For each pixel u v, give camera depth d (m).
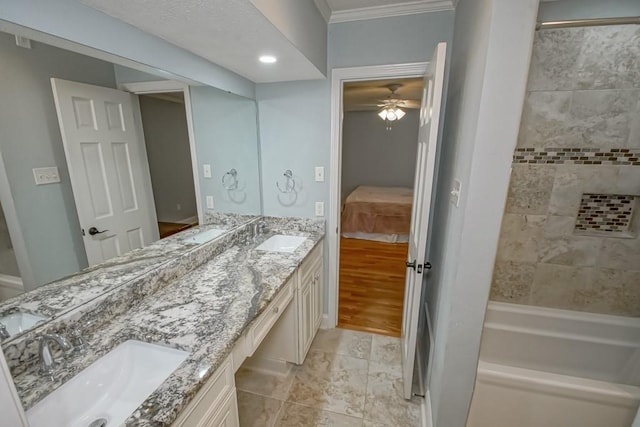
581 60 1.60
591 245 1.79
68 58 0.99
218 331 1.05
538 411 1.43
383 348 2.21
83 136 1.07
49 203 0.97
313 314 2.14
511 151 1.00
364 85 3.62
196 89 1.62
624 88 1.58
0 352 0.51
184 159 1.60
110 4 0.94
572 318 1.83
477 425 1.52
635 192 1.66
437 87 1.33
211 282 1.44
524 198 1.82
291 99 2.11
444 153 1.80
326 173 2.18
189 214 1.66
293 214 2.32
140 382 0.97
